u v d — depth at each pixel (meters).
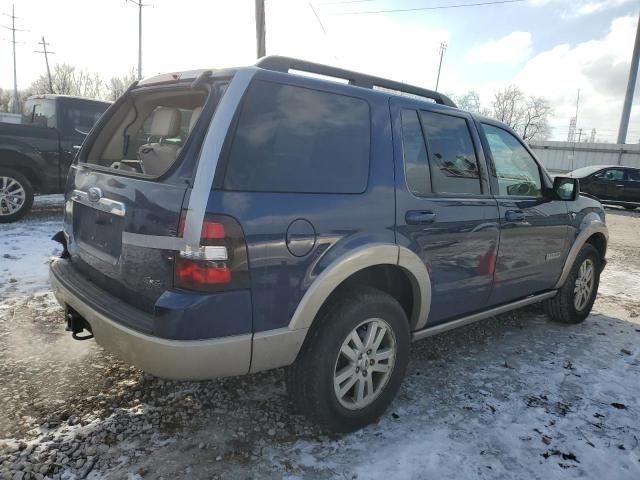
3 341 3.72
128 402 3.01
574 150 34.59
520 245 3.80
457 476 2.52
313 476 2.46
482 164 3.54
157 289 2.32
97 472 2.41
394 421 2.98
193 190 2.20
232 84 2.39
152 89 3.10
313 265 2.48
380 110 2.92
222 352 2.27
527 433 2.92
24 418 2.79
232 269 2.24
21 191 7.99
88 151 3.29
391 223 2.82
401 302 3.18
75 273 3.01
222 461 2.53
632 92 28.00
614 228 12.52
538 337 4.47
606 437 2.93
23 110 9.72
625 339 4.53
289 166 2.47
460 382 3.51
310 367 2.60
